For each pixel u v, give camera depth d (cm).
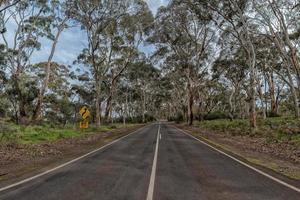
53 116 5491
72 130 3497
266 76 6475
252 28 3972
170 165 1354
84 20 4353
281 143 2278
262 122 3959
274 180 1043
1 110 3509
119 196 820
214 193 862
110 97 5959
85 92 7431
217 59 5422
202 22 4297
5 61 4369
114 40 4888
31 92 4459
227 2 3462
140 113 11675
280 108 7881
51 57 3812
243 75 5716
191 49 5631
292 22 3678
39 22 4222
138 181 1014
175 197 815
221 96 8088
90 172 1175
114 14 4509
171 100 11075
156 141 2656
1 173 1141
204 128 4912
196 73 5700
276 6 3462
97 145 2297
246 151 1956
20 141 2173
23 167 1281
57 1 4012
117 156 1656
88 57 5334
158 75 7731
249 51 3469
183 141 2661
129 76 7294
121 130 4666
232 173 1170
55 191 875
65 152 1852
